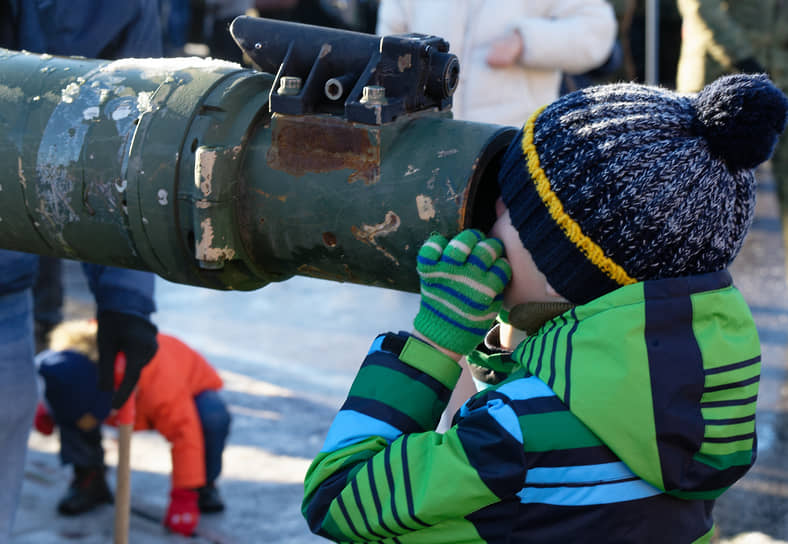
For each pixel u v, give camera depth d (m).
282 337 4.30
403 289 1.27
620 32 4.41
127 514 2.45
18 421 2.06
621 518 1.12
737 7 3.38
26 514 2.96
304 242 1.26
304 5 7.54
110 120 1.32
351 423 1.20
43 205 1.36
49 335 4.16
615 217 1.06
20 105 1.37
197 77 1.32
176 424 2.82
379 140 1.18
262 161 1.25
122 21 2.12
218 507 2.96
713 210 1.07
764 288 4.60
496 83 3.00
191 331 4.37
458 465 1.10
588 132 1.08
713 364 1.10
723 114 1.05
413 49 1.21
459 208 1.17
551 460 1.10
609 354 1.09
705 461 1.12
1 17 2.04
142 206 1.29
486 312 1.17
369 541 1.20
